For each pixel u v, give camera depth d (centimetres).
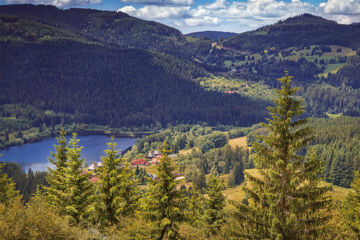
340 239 2362
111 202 3044
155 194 2494
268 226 1941
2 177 4059
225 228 2167
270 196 1888
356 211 3178
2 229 1488
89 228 2308
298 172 1925
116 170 3186
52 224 1733
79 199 3031
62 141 3916
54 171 3859
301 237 1817
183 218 2516
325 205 1856
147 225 2430
